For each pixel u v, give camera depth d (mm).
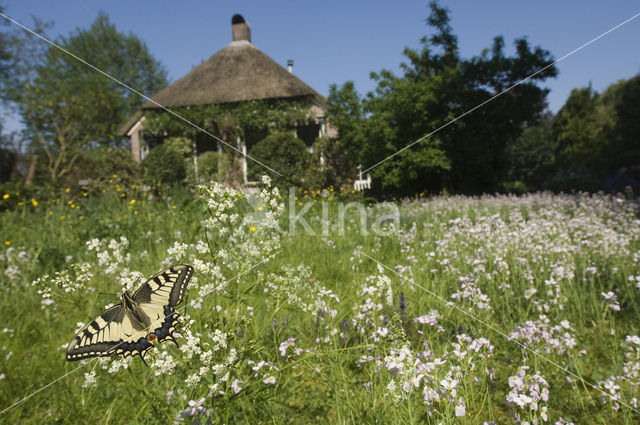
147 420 2123
